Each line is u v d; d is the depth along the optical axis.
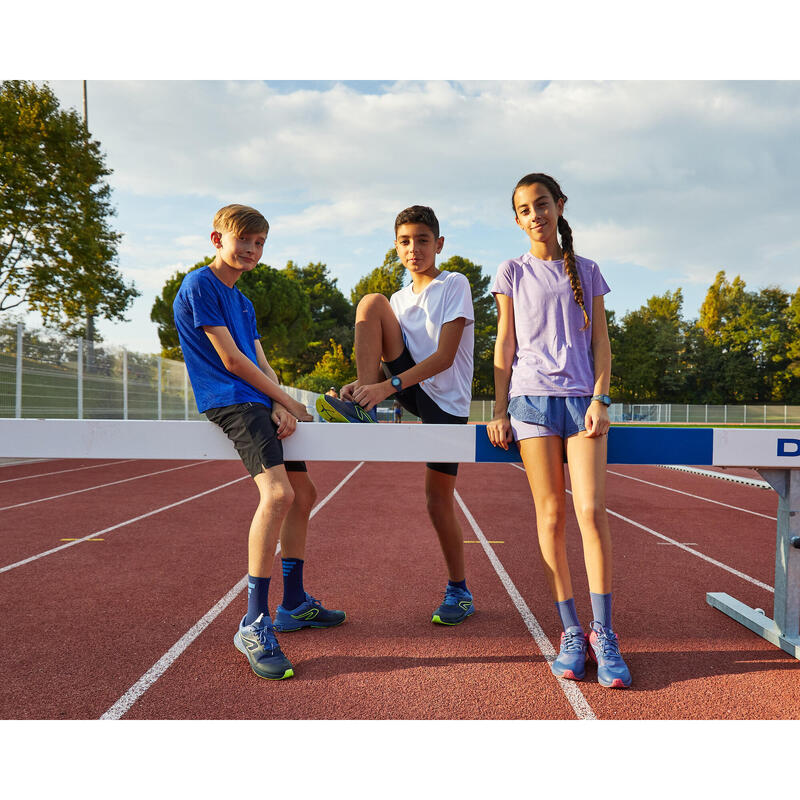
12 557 4.64
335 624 3.12
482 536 5.63
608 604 2.47
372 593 3.72
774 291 59.66
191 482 10.05
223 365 2.49
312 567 4.37
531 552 4.93
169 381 19.08
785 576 2.80
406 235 3.04
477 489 9.51
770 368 58.62
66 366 13.64
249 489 9.09
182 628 3.06
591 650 2.63
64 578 4.03
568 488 9.27
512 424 2.59
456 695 2.31
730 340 59.41
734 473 12.23
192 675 2.49
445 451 2.60
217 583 3.90
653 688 2.38
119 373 15.92
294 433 2.53
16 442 2.49
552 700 2.28
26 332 12.37
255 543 2.46
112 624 3.12
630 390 58.53
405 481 10.37
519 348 2.63
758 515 7.04
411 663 2.61
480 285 56.81
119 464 13.55
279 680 2.43
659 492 9.30
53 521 6.27
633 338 58.47
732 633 3.03
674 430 2.61
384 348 3.04
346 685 2.39
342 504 7.59
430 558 4.67
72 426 2.51
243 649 2.51
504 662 2.63
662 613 3.37
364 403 2.69
